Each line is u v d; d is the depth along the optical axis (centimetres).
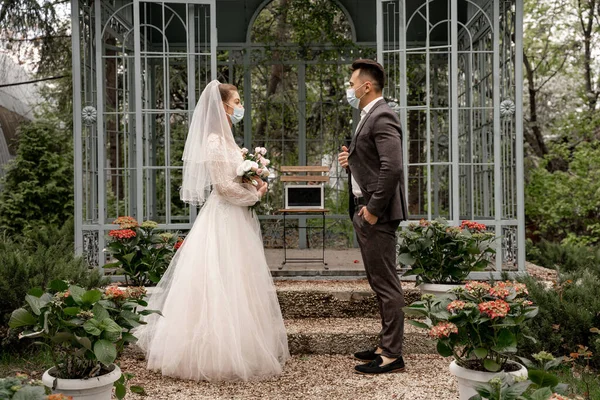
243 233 370
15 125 1204
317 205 547
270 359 352
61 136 1005
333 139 743
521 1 505
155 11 703
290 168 581
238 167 364
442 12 713
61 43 938
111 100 780
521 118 505
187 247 367
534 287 408
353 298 450
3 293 389
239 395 320
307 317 452
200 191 372
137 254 433
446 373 355
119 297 276
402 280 486
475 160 663
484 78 610
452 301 274
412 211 756
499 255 491
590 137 1080
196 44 735
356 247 740
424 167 754
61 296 258
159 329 359
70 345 258
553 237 1118
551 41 1251
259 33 739
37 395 189
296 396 318
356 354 381
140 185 498
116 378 267
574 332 379
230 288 351
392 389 327
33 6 880
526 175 1073
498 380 211
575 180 988
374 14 732
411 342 397
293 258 602
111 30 598
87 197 516
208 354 341
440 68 741
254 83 743
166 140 507
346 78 739
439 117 745
